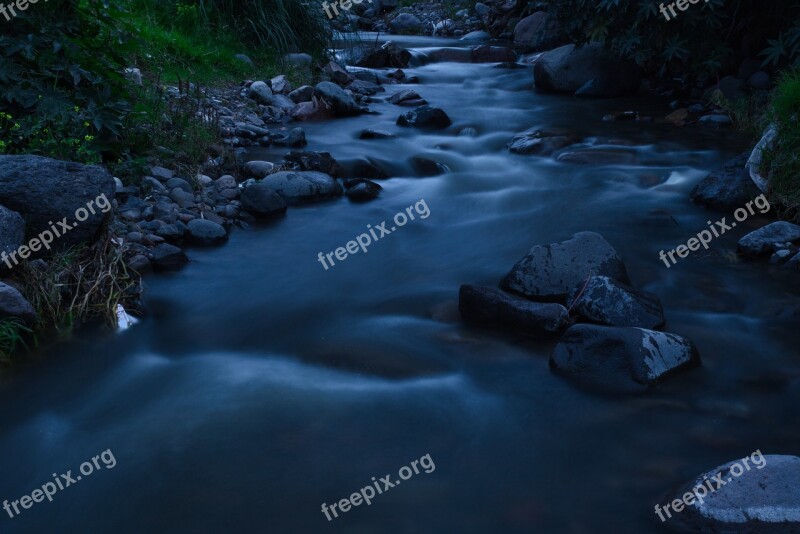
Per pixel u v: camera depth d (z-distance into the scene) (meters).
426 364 4.03
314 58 11.02
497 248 5.68
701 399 3.68
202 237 5.55
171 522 2.93
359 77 11.12
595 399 3.69
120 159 5.95
